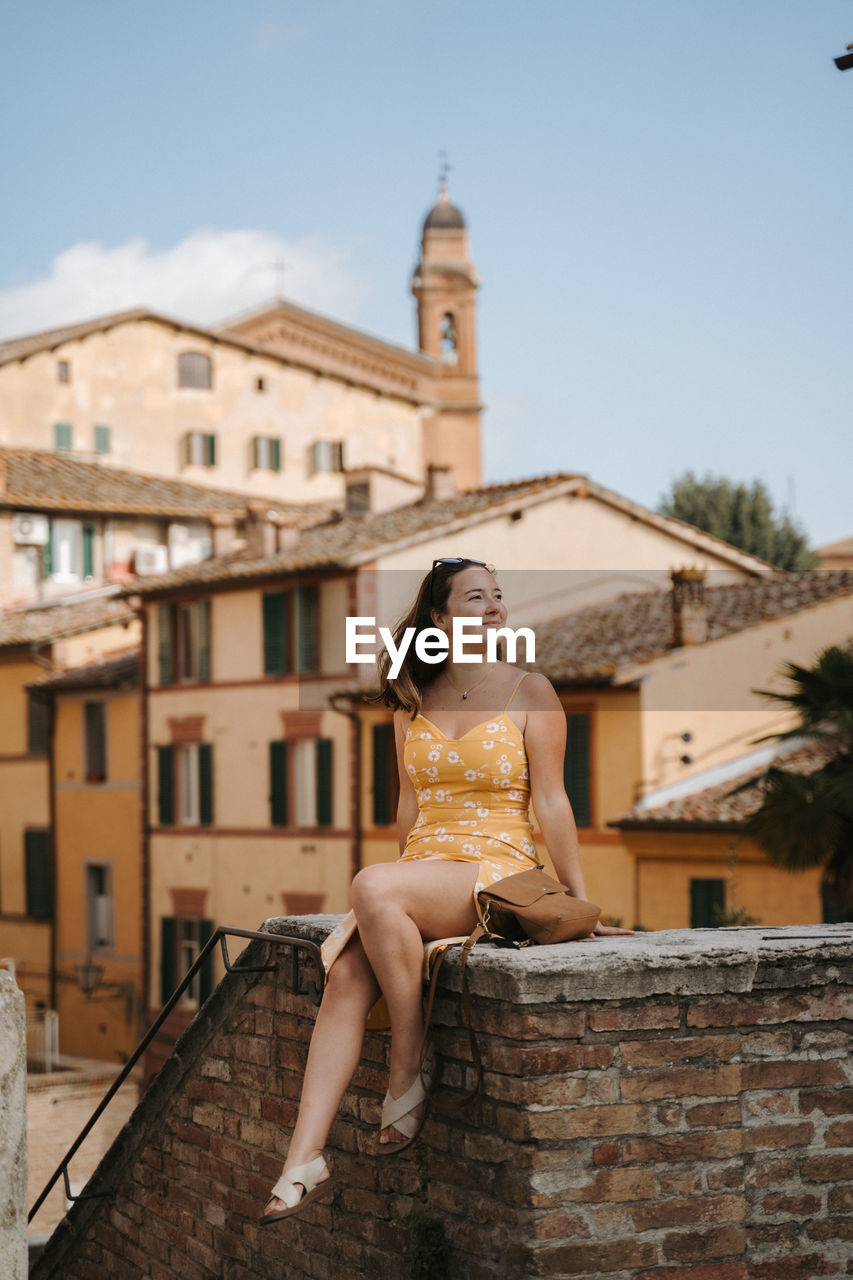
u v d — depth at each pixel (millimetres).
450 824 4750
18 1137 4328
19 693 35750
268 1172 6023
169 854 31750
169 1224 6879
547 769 4742
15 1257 4281
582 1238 4211
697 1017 4395
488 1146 4391
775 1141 4465
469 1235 4496
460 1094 4520
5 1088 4305
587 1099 4246
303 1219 5641
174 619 32094
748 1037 4469
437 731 4801
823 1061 4551
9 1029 4344
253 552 31016
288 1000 5898
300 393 50562
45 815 34969
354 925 4578
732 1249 4367
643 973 4301
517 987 4172
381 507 33969
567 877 4742
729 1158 4395
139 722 32594
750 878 22312
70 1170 16391
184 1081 6758
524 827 4770
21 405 44625
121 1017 32594
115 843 33188
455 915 4574
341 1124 5352
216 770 30922
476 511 29297
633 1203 4273
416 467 54094
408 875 4535
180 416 47812
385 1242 5051
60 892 34438
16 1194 4301
